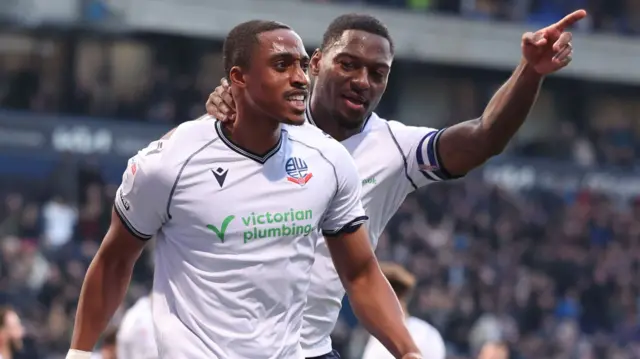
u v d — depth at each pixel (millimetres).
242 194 4293
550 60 4617
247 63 4242
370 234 5301
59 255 14453
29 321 13414
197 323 4309
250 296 4301
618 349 17422
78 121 17062
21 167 16766
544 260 18797
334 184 4457
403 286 7781
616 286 18922
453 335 16078
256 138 4301
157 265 4441
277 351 4332
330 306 5219
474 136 4949
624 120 25359
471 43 22281
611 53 23672
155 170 4254
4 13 18281
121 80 20156
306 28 20562
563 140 22578
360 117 5156
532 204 20375
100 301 4477
